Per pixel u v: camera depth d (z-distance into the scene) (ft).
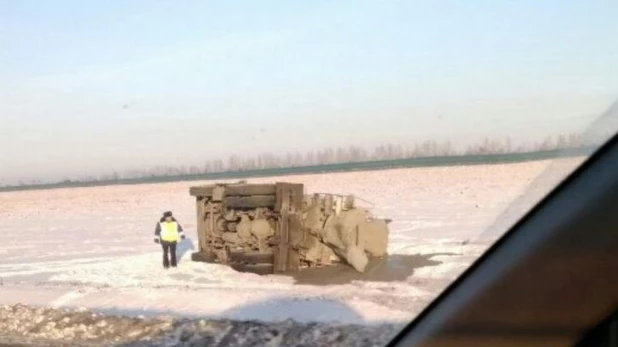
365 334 27.20
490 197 86.99
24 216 153.17
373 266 44.83
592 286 6.31
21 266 64.90
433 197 109.09
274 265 49.19
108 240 86.99
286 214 49.65
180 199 174.09
